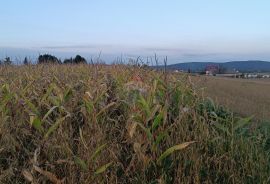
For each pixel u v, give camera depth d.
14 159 4.87
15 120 5.50
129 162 4.78
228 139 5.08
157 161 4.55
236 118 5.79
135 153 4.65
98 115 5.26
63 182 4.39
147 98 5.38
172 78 6.34
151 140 4.83
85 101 5.34
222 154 4.86
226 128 5.18
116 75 7.29
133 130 4.64
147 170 4.59
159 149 4.78
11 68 10.30
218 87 31.75
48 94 5.90
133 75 7.11
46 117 5.42
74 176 4.45
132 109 5.25
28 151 4.95
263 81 59.06
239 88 40.81
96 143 4.77
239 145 4.99
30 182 4.56
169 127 4.96
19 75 8.57
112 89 6.09
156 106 4.93
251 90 39.84
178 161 4.68
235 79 60.44
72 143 4.95
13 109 5.73
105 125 5.20
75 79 7.70
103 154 4.62
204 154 4.77
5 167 4.88
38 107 5.81
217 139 5.00
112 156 4.62
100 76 7.16
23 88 6.68
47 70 9.48
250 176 4.57
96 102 5.48
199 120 5.22
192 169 4.59
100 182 4.38
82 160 4.47
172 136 4.92
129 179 4.50
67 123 5.34
